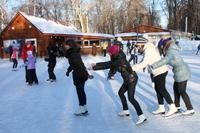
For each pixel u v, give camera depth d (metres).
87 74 8.44
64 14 62.19
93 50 40.06
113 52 7.65
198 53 42.69
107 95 11.22
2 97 11.45
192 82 13.58
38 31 38.62
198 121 7.63
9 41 39.75
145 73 17.58
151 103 9.76
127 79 7.64
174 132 6.88
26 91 12.62
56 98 10.94
